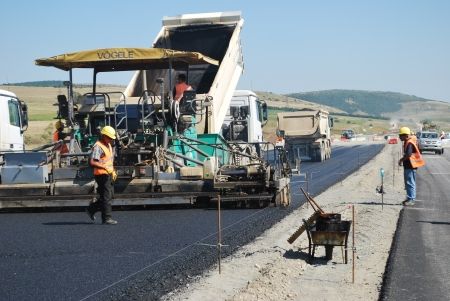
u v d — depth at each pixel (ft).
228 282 25.91
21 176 47.52
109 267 28.32
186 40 63.98
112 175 40.86
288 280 27.40
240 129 80.02
